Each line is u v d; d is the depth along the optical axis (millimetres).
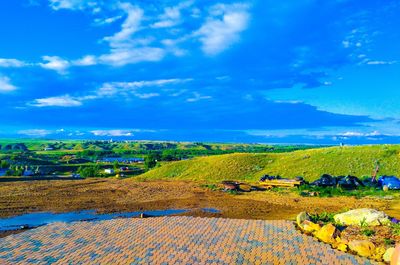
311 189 33094
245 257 12180
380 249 12133
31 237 15969
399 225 14430
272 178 41250
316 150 56250
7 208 26500
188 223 17266
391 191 31719
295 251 12609
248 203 26906
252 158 56969
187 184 43250
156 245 13766
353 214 15562
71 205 27797
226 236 14633
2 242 15430
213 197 31047
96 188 41125
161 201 29203
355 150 50344
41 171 92625
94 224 18031
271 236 14422
